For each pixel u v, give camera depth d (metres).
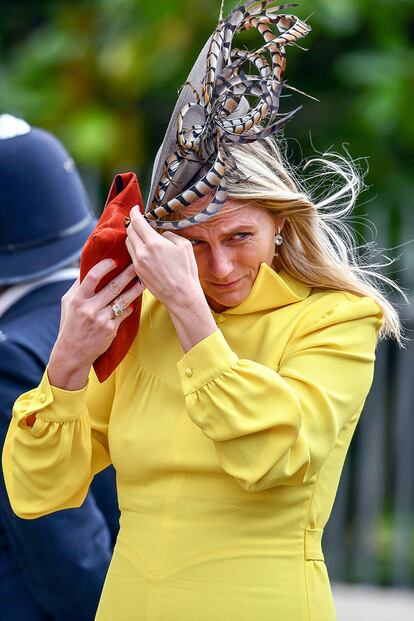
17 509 8.77
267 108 8.03
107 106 21.80
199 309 7.87
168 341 8.65
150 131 21.98
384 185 20.44
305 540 8.29
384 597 19.50
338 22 20.09
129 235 7.99
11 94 21.64
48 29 22.62
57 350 8.34
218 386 7.77
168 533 8.18
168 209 8.00
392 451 19.95
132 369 8.69
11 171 10.97
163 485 8.27
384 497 20.02
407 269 19.08
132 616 8.22
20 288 10.94
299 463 7.84
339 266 8.70
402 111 20.06
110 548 10.64
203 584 8.05
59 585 9.84
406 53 20.64
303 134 21.08
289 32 8.12
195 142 8.06
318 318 8.42
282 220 8.56
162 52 21.19
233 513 8.10
